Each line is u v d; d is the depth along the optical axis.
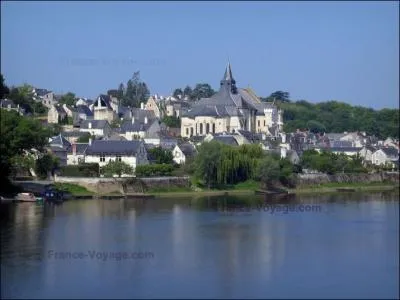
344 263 167.75
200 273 158.88
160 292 144.50
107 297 141.50
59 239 191.12
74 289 146.25
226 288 147.38
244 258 172.00
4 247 180.62
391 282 151.88
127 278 154.00
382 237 199.75
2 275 155.25
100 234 199.75
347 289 146.88
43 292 144.25
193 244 188.25
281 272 160.12
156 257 172.50
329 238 197.75
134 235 199.25
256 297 141.62
